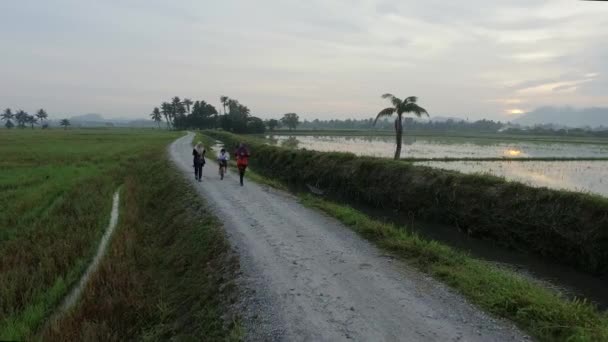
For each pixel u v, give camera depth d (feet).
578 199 29.76
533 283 25.27
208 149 135.54
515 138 273.13
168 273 29.43
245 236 31.99
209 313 21.18
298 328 17.90
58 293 25.53
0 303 23.58
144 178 75.10
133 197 55.72
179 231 37.93
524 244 31.89
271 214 39.93
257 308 20.17
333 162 63.87
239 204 44.39
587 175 73.10
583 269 27.48
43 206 49.60
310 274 24.08
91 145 154.30
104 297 24.39
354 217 37.35
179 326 21.52
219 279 24.93
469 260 26.94
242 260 26.63
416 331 17.24
